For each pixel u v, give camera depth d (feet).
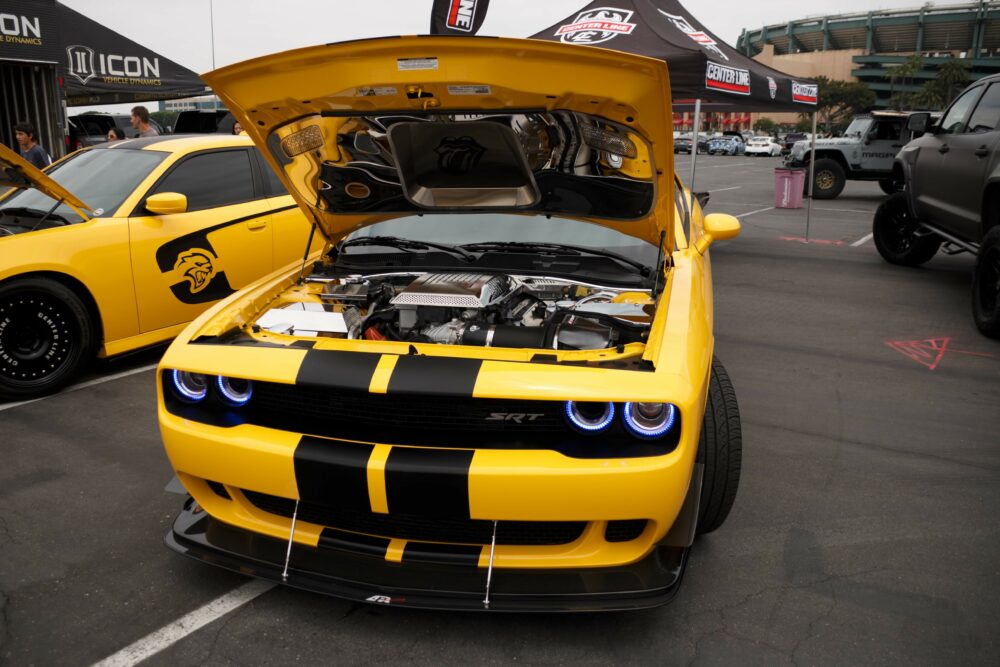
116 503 9.81
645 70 7.04
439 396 6.84
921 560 8.77
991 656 7.14
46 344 13.38
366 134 8.61
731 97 24.41
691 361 7.23
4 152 12.21
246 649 7.13
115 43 36.40
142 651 7.08
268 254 16.92
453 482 6.67
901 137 51.03
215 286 15.90
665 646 7.26
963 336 17.98
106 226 14.05
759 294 22.24
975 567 8.64
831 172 51.70
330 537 7.44
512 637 7.36
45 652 7.04
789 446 11.85
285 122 8.43
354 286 9.75
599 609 6.83
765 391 14.25
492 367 6.98
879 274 25.16
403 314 8.89
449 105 7.93
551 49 6.99
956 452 11.71
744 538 9.21
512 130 8.30
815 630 7.52
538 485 6.61
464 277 9.45
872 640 7.37
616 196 9.12
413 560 7.18
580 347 8.14
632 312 8.68
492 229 10.53
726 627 7.55
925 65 438.40
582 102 7.63
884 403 13.71
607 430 6.91
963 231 20.72
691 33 26.02
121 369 15.02
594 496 6.64
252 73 7.72
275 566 7.38
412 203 9.72
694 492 7.79
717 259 27.78
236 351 7.50
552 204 9.58
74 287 13.66
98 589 8.00
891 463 11.31
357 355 7.31
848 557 8.82
